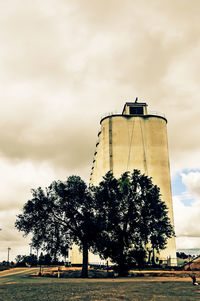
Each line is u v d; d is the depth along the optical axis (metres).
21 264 118.19
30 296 21.00
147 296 19.78
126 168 84.12
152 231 48.22
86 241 47.66
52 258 49.66
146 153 85.94
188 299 18.22
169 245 75.50
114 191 48.50
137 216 46.88
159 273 44.28
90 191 50.59
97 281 34.62
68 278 43.59
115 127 87.62
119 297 19.39
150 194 48.75
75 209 49.03
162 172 85.00
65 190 48.91
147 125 88.31
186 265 53.56
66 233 49.16
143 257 46.56
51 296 20.59
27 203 49.44
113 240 46.38
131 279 37.41
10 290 25.67
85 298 19.14
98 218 46.94
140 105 92.19
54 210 49.19
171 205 82.94
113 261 46.56
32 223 48.50
